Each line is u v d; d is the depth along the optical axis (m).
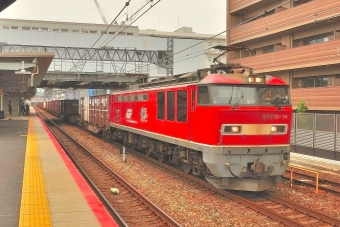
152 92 14.52
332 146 17.75
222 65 11.32
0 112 40.66
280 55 26.17
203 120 10.23
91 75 41.12
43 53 21.64
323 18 22.27
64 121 45.12
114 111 21.00
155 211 8.59
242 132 9.95
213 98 9.95
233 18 32.59
